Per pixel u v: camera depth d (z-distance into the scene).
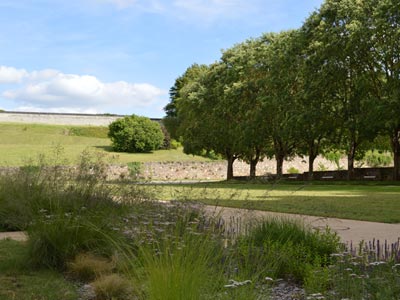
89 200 7.52
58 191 7.83
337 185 28.28
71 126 66.69
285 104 31.08
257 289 4.02
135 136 52.34
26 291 4.98
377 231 9.30
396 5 25.09
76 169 8.66
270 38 36.28
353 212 12.51
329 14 28.66
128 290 4.75
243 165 49.75
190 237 4.63
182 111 41.41
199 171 47.25
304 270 5.20
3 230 8.98
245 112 34.84
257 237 6.17
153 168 44.41
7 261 6.11
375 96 28.03
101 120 70.00
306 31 30.17
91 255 5.88
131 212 7.06
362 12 27.09
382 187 25.45
